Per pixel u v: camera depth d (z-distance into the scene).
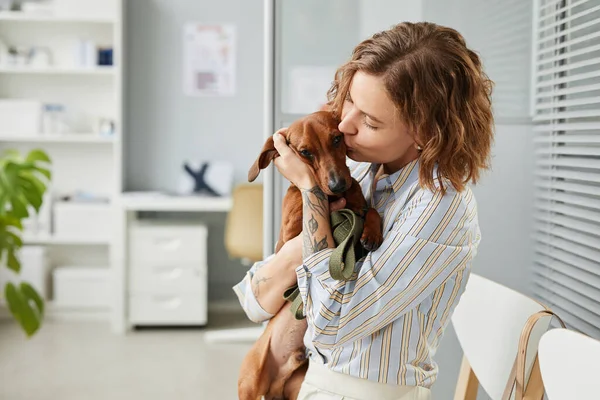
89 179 5.02
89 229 4.75
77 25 4.91
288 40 2.23
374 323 1.18
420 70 1.16
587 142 1.72
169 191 5.03
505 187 2.13
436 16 2.17
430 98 1.16
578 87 1.77
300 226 1.38
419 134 1.18
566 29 1.95
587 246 1.74
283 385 1.42
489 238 2.13
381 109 1.17
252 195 4.36
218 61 5.01
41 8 4.72
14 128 4.76
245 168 5.07
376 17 2.21
